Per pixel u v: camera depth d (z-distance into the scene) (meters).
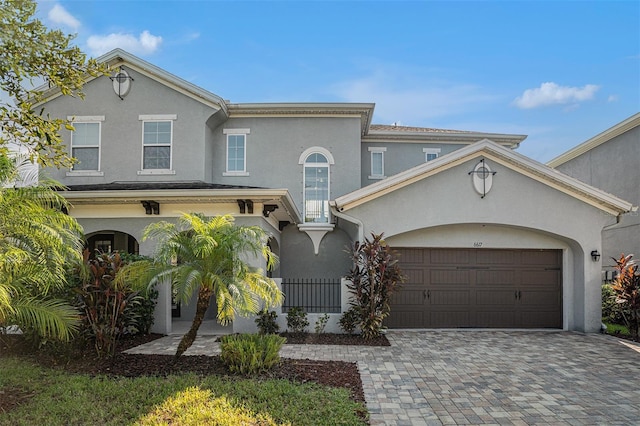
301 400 6.86
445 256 14.96
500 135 21.56
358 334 13.13
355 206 13.98
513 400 7.60
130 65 17.75
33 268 7.59
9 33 7.11
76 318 8.16
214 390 7.19
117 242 17.83
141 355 9.88
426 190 14.11
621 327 15.23
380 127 23.78
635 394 8.00
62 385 7.41
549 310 14.97
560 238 14.78
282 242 18.48
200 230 8.80
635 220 19.84
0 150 7.75
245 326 13.15
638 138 19.77
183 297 8.07
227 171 18.52
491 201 14.12
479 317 14.85
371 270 12.63
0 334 10.01
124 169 17.47
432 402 7.43
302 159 18.62
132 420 6.00
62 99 17.69
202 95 17.39
